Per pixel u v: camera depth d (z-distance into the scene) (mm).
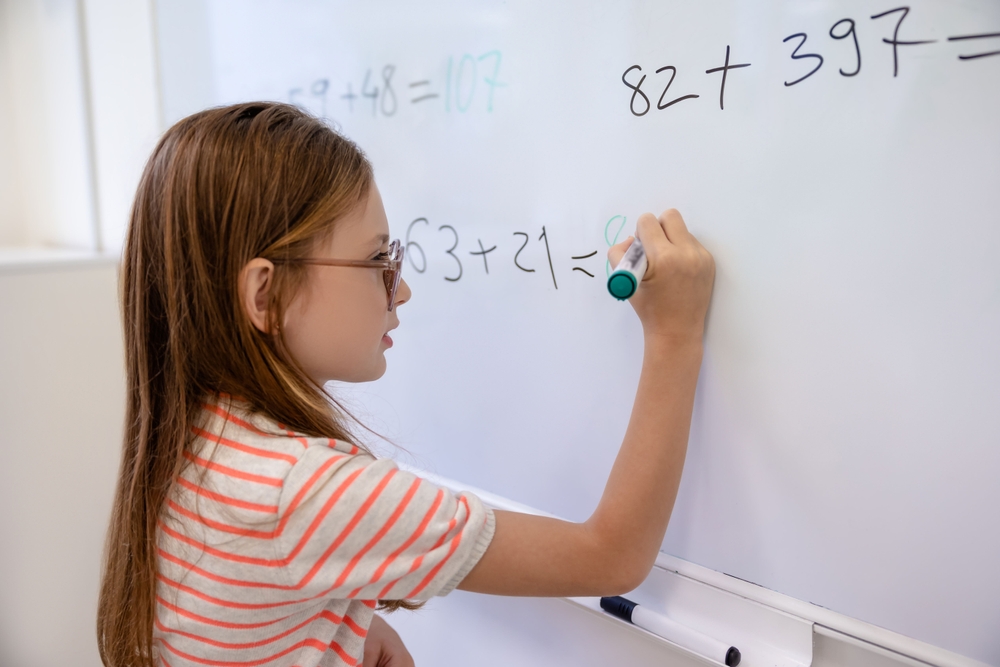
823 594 548
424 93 735
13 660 1115
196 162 496
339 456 484
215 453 498
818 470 535
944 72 450
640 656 672
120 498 587
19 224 1299
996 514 467
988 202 445
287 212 493
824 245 509
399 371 819
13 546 1093
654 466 530
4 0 1202
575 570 512
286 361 521
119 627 569
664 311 542
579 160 629
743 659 582
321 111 835
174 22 953
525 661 769
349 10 781
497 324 717
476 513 493
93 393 1158
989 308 452
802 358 530
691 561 624
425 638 869
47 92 1183
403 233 786
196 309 502
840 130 492
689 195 568
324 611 556
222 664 506
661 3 561
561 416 681
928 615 502
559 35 625
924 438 487
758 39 518
